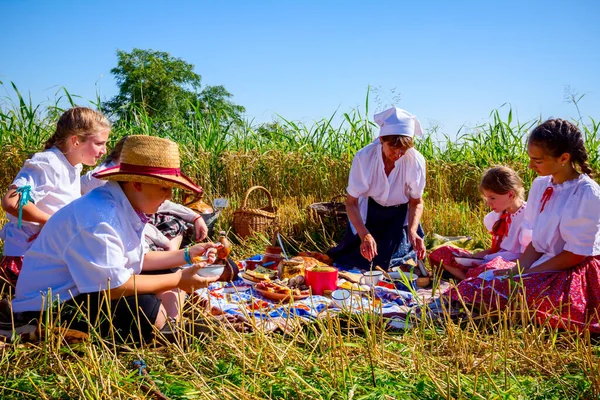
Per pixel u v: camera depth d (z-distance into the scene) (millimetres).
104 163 4367
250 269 5004
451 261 4652
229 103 47938
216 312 3600
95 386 2414
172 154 2986
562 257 3557
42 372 2648
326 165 8797
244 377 2545
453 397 2430
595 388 2506
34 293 3051
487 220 4895
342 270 5160
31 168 3787
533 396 2502
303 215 6863
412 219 5137
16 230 3859
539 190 3951
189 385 2494
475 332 2932
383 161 5059
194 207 6004
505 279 3602
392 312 3635
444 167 8867
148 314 3000
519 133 9148
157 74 42406
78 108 3979
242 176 8695
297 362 2715
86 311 2967
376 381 2527
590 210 3441
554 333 3166
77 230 2891
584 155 3605
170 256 3486
